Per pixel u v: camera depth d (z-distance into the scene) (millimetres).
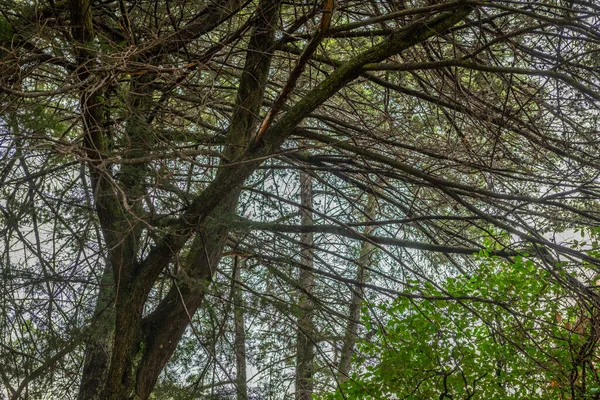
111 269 6047
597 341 5609
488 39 6832
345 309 8555
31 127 4438
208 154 5203
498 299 6125
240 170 5496
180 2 5805
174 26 5664
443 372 5574
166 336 6020
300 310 6805
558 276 5613
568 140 6289
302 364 7957
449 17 5105
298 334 7621
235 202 6258
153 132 5043
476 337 6133
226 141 6219
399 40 5172
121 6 5430
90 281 5625
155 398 6504
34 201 5336
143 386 5801
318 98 5383
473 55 5125
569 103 6309
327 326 7320
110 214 5441
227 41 6145
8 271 5324
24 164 5180
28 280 5559
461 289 6355
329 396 6395
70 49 4855
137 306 5676
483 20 5703
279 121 5504
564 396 5918
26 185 5336
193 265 6195
